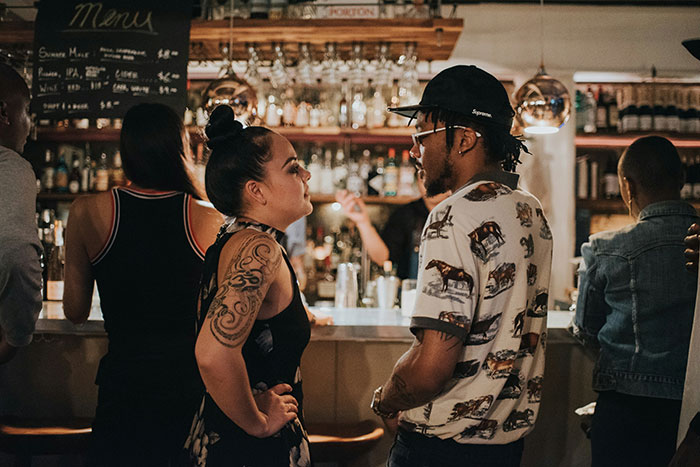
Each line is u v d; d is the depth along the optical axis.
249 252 1.19
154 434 1.58
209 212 1.66
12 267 1.55
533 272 1.33
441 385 1.24
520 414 1.34
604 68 3.94
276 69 2.98
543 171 4.00
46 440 2.01
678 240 1.75
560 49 3.95
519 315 1.28
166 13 2.78
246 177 1.28
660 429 1.74
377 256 3.66
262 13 2.93
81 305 1.74
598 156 4.39
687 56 3.92
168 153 1.64
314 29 2.81
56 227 2.71
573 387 2.25
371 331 2.17
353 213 3.67
